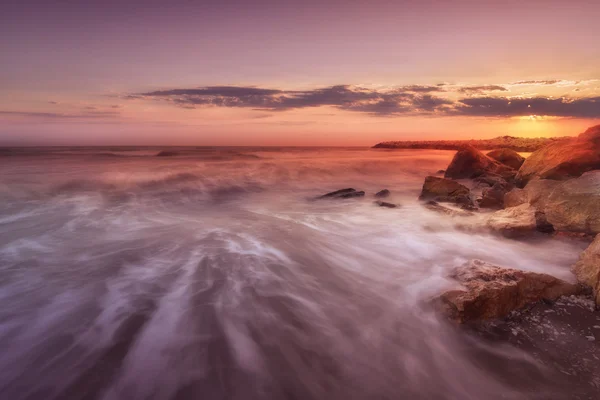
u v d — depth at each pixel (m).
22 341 4.21
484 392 3.49
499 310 4.56
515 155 20.02
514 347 4.08
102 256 7.14
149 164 26.00
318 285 5.88
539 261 6.64
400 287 5.79
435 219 9.98
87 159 30.00
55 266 6.61
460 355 4.03
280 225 9.94
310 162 30.22
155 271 6.33
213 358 3.93
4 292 5.51
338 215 11.50
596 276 5.00
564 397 3.34
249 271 6.34
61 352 4.01
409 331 4.53
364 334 4.48
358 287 5.83
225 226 9.76
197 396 3.38
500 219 8.60
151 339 4.25
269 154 44.31
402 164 29.88
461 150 19.58
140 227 9.67
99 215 11.28
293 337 4.37
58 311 4.91
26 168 22.09
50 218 10.68
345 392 3.50
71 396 3.38
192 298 5.29
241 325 4.59
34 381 3.57
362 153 49.22
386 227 9.62
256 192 17.66
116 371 3.71
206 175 21.28
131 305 5.06
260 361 3.91
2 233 8.99
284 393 3.46
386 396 3.46
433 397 3.45
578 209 7.61
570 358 3.85
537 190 9.53
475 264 5.79
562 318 4.55
